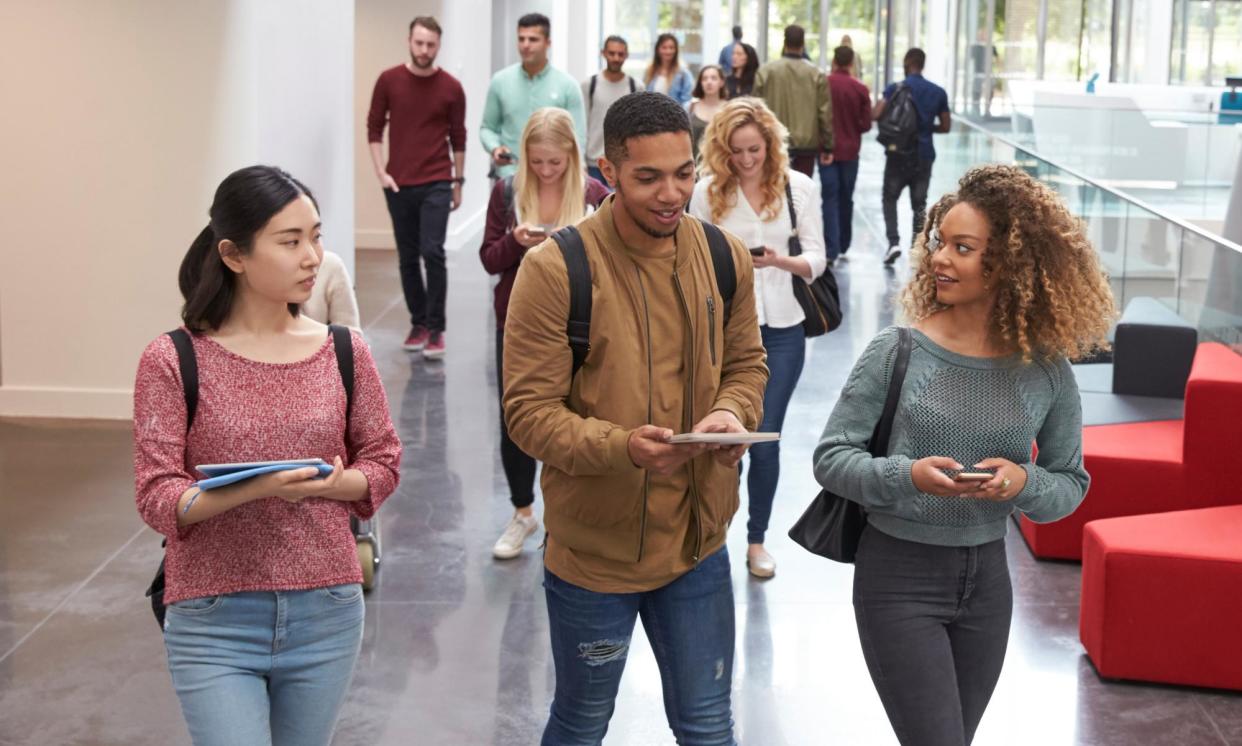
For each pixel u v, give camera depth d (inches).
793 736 168.9
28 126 295.4
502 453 226.8
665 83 539.5
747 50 510.6
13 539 232.8
